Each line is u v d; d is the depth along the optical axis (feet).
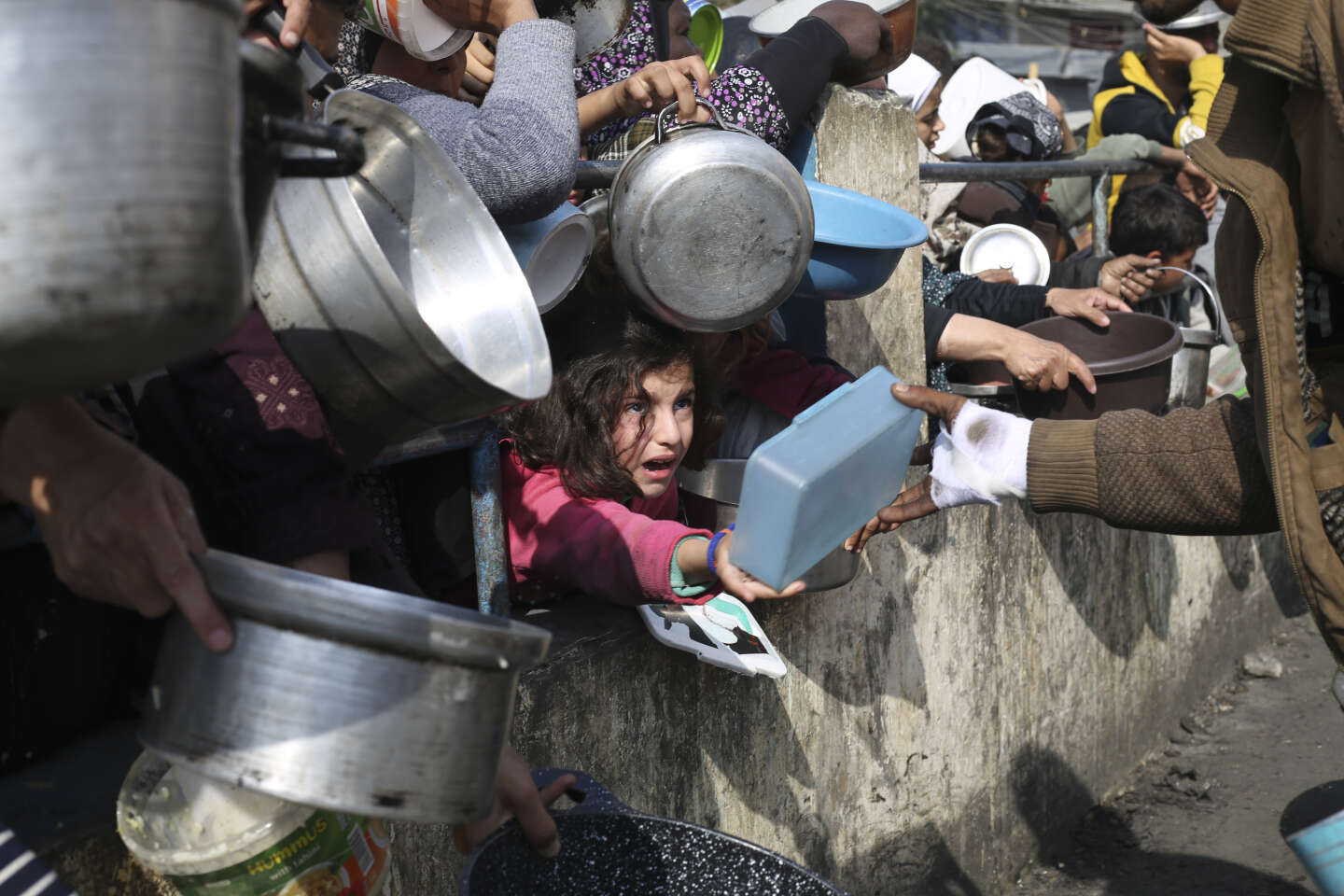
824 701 8.17
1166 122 16.44
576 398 5.89
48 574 4.32
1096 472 5.92
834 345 8.43
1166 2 16.58
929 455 8.50
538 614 6.57
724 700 7.22
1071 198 16.06
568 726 6.09
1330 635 5.29
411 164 4.23
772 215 5.86
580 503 6.02
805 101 7.61
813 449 5.08
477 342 4.31
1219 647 14.66
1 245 2.19
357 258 3.62
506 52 5.43
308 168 3.20
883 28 8.07
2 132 2.18
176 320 2.34
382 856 4.12
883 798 8.95
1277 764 12.76
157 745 3.23
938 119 14.49
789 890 4.40
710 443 6.81
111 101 2.24
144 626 4.76
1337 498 5.23
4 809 4.21
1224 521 5.81
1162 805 12.22
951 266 13.47
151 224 2.28
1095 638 11.82
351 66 6.63
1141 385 9.05
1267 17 4.87
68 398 3.22
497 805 4.25
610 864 4.57
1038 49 42.32
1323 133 4.84
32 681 4.34
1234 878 10.71
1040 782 11.14
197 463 4.12
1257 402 5.41
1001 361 9.22
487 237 4.36
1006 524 10.18
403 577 4.45
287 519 3.99
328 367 3.84
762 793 7.63
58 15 2.21
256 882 3.69
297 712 3.09
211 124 2.40
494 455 5.86
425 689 3.17
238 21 2.53
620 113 6.67
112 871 4.21
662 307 5.90
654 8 8.46
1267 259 5.08
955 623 9.59
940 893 9.80
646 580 5.56
